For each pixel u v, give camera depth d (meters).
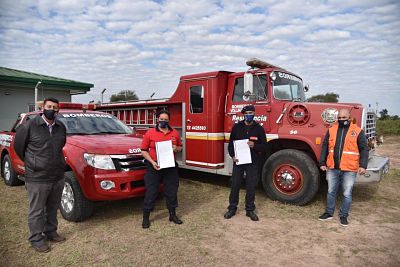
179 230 4.70
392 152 14.97
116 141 5.27
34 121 3.94
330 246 4.25
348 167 4.95
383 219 5.36
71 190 4.93
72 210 4.90
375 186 7.75
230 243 4.29
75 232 4.59
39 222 4.00
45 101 3.98
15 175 7.16
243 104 6.70
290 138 6.07
